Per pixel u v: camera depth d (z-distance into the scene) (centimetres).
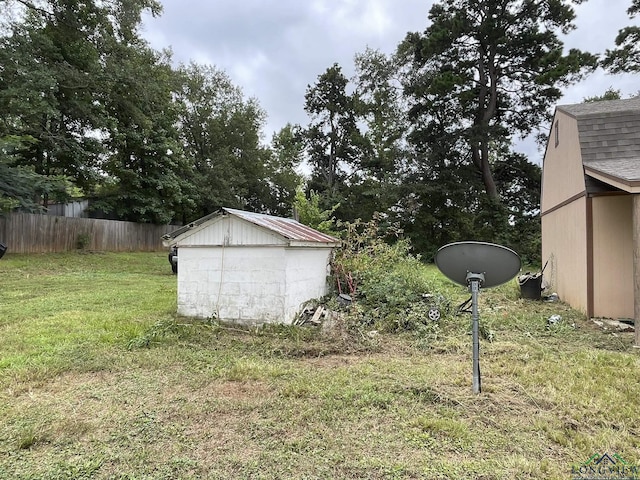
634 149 686
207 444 263
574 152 769
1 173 1357
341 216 2619
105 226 1861
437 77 1962
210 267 621
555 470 232
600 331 578
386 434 275
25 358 432
